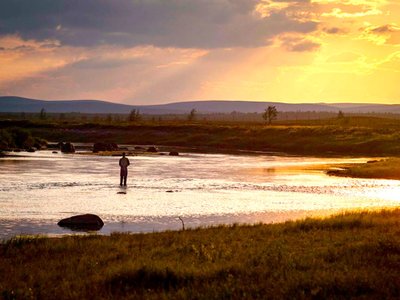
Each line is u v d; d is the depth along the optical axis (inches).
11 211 1562.5
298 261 757.3
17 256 889.5
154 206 1726.1
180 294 593.0
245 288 606.2
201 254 852.6
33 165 3376.0
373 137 6289.4
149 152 5201.8
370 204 1921.8
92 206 1695.4
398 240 887.1
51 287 659.4
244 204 1829.5
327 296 574.6
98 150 5196.9
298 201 1951.3
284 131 7145.7
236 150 6151.6
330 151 6053.2
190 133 7731.3
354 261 745.0
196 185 2422.5
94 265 792.3
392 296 564.7
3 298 609.6
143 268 706.2
